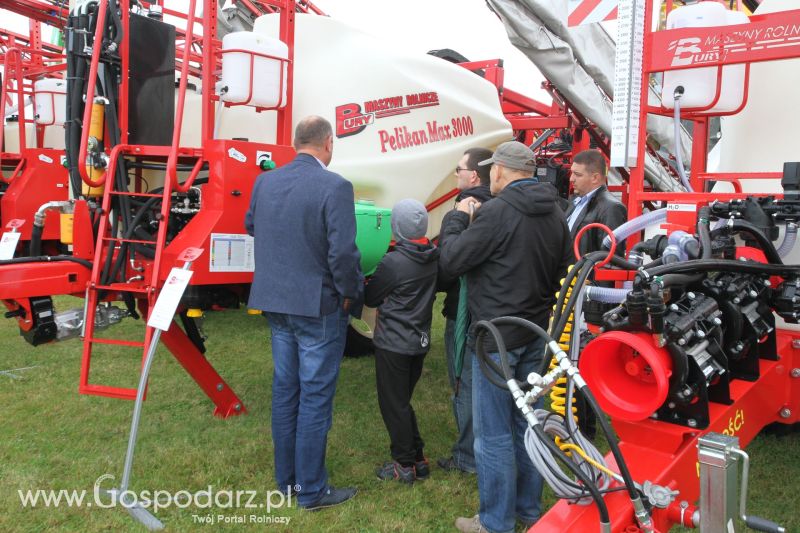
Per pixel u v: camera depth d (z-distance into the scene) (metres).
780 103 3.52
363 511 3.00
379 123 4.63
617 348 1.87
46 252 5.92
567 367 1.64
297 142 3.02
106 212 3.30
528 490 2.84
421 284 3.20
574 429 1.81
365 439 3.82
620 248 3.43
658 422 1.96
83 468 3.33
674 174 7.19
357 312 3.25
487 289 2.64
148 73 3.83
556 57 5.62
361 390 4.69
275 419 3.07
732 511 1.51
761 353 2.63
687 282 2.05
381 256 3.90
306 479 2.98
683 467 1.86
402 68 4.77
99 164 3.57
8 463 3.38
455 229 3.15
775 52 2.46
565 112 6.80
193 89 5.40
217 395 4.02
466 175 3.56
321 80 4.54
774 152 3.55
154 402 4.32
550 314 2.77
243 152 3.47
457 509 3.04
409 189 4.78
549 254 2.67
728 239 2.30
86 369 3.13
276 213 2.90
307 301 2.85
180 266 3.19
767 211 2.47
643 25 2.79
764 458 3.45
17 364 5.06
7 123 7.43
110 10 3.44
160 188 3.79
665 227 2.52
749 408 2.32
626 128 2.82
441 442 3.81
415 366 3.36
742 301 2.30
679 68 2.70
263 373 5.03
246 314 7.23
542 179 7.03
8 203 5.44
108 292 3.45
